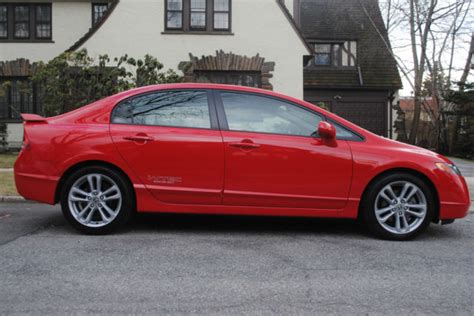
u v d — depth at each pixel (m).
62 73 13.51
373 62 23.98
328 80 23.47
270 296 3.63
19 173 5.37
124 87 13.48
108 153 5.21
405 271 4.26
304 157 5.23
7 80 18.59
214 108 5.39
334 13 25.16
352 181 5.25
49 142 5.30
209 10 16.06
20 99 18.58
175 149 5.23
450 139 23.41
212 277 4.02
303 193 5.25
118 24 15.84
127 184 5.29
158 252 4.71
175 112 5.39
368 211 5.30
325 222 6.19
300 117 5.40
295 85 16.02
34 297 3.56
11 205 7.39
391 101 23.56
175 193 5.24
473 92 21.20
